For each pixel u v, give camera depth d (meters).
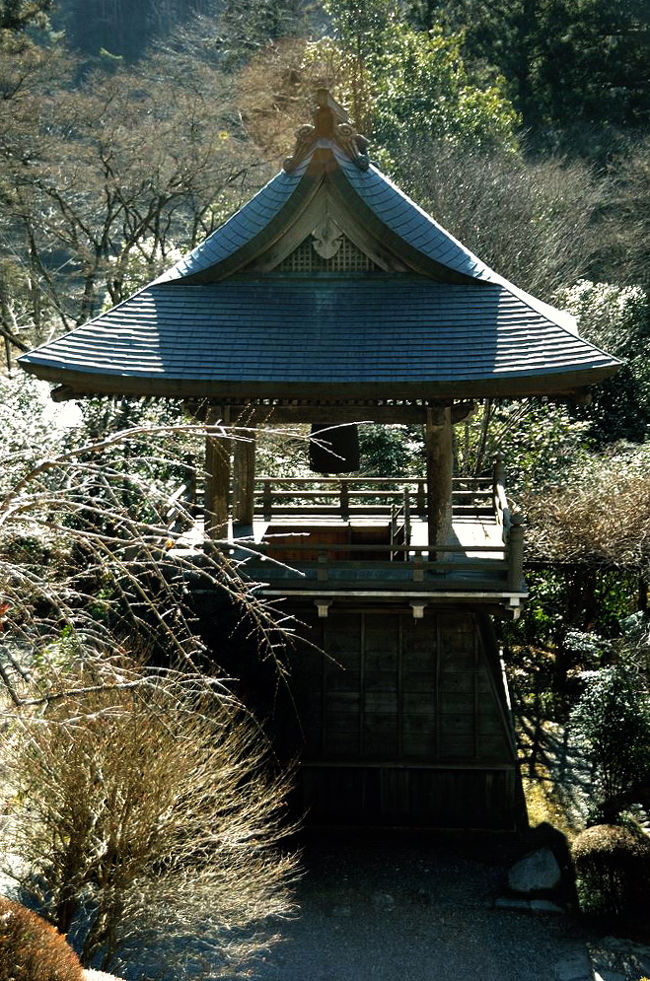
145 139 30.59
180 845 11.41
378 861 14.41
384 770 14.96
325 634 14.81
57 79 32.66
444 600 13.72
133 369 12.73
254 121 39.91
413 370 12.64
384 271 13.67
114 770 10.83
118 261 30.69
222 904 11.16
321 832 15.03
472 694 14.77
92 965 11.83
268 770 14.19
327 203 13.33
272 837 13.05
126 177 30.30
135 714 10.64
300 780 15.03
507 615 13.95
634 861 12.96
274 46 42.59
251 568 14.09
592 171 40.19
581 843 13.31
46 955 6.76
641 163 38.16
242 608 13.94
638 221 37.19
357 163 13.72
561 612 19.30
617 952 12.60
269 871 12.15
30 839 11.02
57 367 12.51
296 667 14.80
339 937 12.89
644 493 18.44
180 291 13.83
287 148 37.56
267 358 12.92
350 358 12.86
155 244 32.25
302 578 13.75
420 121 36.56
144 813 10.82
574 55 47.28
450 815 15.01
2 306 29.83
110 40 56.97
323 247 13.52
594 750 14.84
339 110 13.81
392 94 37.53
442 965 12.42
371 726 14.93
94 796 10.92
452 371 12.56
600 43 47.34
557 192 34.66
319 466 13.55
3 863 12.36
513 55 48.31
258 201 13.99
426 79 38.50
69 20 57.28
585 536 17.92
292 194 13.17
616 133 44.97
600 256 36.94
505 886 13.81
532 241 31.16
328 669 14.85
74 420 21.45
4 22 36.53
